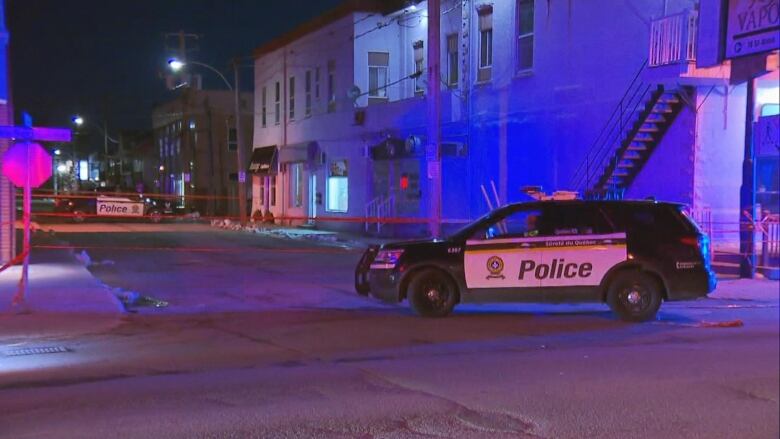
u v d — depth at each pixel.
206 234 30.56
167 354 8.36
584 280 10.34
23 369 7.60
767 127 14.38
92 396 6.43
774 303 12.28
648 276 10.31
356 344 8.90
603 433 5.41
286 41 36.56
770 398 6.34
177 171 59.03
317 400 6.28
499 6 22.14
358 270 11.26
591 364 7.68
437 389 6.65
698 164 16.92
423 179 25.70
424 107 25.12
